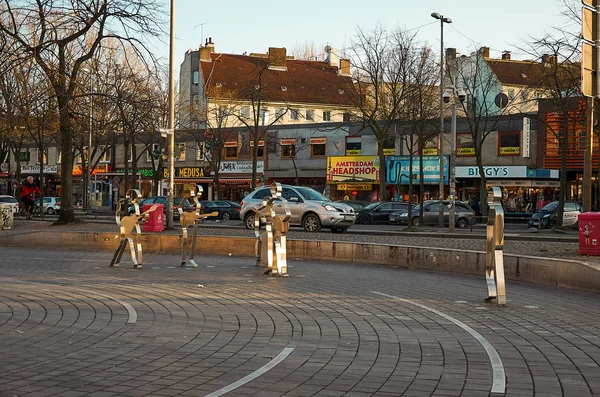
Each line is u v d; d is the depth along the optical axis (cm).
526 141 5244
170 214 2878
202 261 1928
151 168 7256
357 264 1912
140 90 3453
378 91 5359
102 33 2958
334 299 1172
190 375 643
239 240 2147
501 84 6856
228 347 773
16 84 3189
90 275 1529
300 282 1429
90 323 911
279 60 8231
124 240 1719
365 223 4444
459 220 4188
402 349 769
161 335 838
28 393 573
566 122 3506
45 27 2820
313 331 874
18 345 772
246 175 6581
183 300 1131
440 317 995
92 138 5547
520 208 5219
